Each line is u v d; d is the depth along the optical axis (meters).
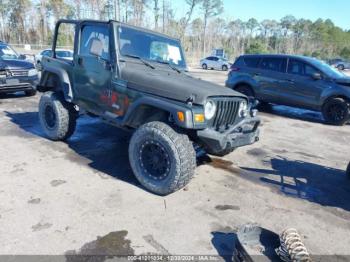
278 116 8.64
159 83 3.41
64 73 4.57
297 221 3.08
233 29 70.38
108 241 2.56
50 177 3.69
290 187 3.89
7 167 3.90
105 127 6.03
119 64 3.76
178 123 3.12
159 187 3.33
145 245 2.54
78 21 4.34
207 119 3.25
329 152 5.52
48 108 4.92
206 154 4.85
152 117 3.65
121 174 3.88
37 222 2.76
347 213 3.31
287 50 72.62
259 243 2.58
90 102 4.28
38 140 5.03
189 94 3.19
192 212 3.10
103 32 3.96
